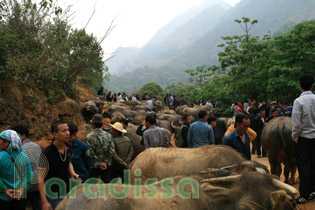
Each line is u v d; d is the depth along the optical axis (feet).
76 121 39.11
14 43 31.35
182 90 149.28
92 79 62.75
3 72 26.07
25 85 30.04
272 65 73.31
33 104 29.96
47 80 34.55
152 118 21.30
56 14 39.45
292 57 67.72
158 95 172.55
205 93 112.98
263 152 37.55
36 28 36.42
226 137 17.25
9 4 34.40
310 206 18.30
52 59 36.60
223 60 92.17
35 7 35.68
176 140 25.20
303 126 18.53
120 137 21.70
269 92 77.05
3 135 13.28
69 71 41.78
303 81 18.72
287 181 24.14
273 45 71.87
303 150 18.66
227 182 9.39
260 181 9.16
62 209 8.20
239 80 84.69
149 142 20.90
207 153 13.93
